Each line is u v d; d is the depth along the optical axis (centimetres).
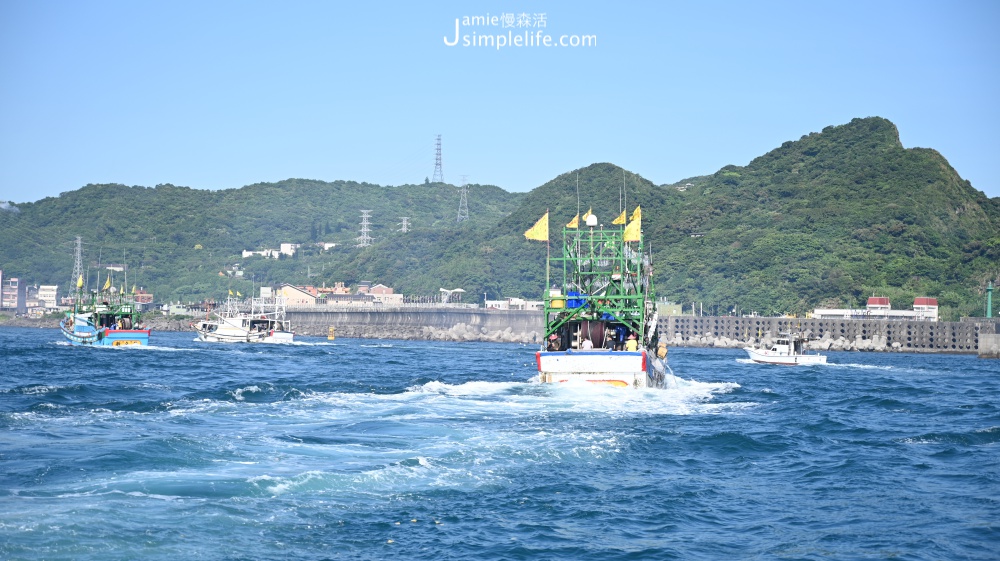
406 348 17700
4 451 3341
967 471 3625
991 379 10688
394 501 2811
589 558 2394
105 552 2203
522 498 2930
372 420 4372
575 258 6228
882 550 2511
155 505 2592
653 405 5269
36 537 2262
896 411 5903
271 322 19588
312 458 3338
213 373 8481
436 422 4334
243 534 2408
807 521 2805
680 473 3438
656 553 2447
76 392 5797
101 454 3206
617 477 3300
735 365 12681
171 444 3419
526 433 4050
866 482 3381
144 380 7419
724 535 2639
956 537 2645
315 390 5978
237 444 3553
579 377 5534
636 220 6238
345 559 2303
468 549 2422
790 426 4756
